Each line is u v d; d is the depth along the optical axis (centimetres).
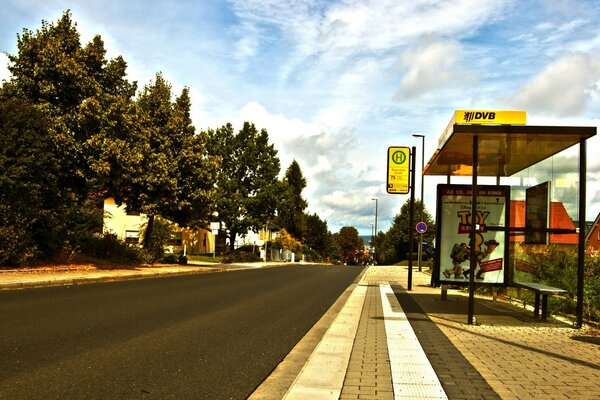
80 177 2184
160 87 3109
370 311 1276
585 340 870
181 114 3094
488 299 1585
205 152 3178
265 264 4438
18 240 1873
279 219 8669
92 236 2672
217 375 625
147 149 2873
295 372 655
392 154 2045
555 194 1166
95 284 1767
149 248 3150
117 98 2306
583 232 1007
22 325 895
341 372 651
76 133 2177
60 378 582
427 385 587
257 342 842
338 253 11462
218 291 1688
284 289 1867
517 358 728
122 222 5025
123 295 1438
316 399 536
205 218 3572
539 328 998
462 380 608
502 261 1219
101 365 647
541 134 984
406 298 1606
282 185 4994
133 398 522
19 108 1889
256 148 4944
